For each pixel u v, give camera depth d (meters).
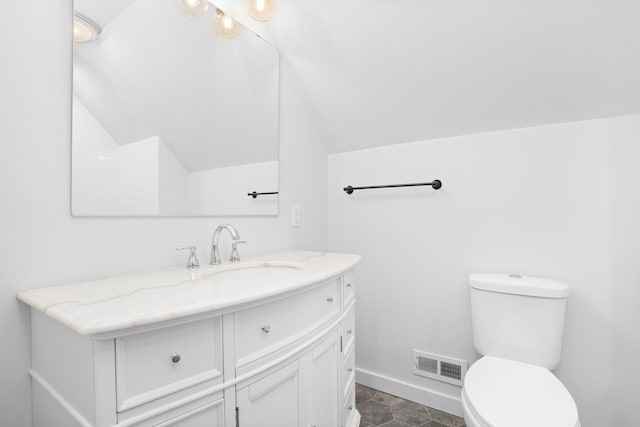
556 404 1.02
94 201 1.00
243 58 1.52
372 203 1.99
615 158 1.35
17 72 0.85
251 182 1.55
